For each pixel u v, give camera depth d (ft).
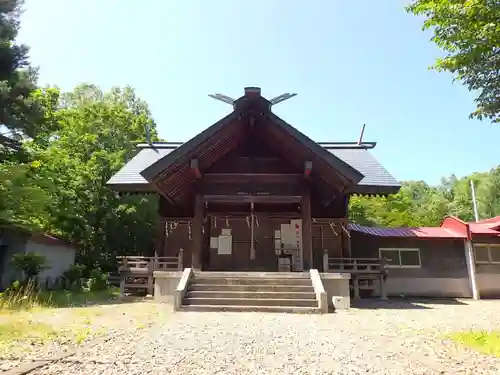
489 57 23.59
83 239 83.71
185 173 47.32
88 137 92.94
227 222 61.67
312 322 29.76
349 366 16.85
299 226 61.46
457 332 26.05
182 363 16.87
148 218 95.40
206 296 38.42
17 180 54.13
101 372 15.34
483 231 64.49
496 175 157.89
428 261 64.85
